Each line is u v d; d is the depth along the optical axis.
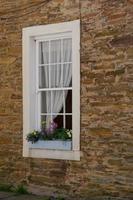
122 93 9.47
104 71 9.73
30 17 10.92
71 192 10.15
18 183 11.10
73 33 10.17
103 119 9.73
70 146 10.16
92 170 9.84
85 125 9.97
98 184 9.75
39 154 10.70
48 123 10.82
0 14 11.41
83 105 10.01
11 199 10.33
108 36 9.68
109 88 9.66
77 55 10.09
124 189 9.38
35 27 10.83
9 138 11.28
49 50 10.84
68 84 10.55
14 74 11.21
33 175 10.83
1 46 11.40
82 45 10.05
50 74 10.84
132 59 9.34
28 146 10.88
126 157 9.38
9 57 11.30
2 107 11.41
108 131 9.65
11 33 11.26
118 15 9.55
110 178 9.59
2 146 11.41
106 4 9.71
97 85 9.82
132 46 9.34
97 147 9.79
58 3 10.45
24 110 10.98
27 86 10.94
